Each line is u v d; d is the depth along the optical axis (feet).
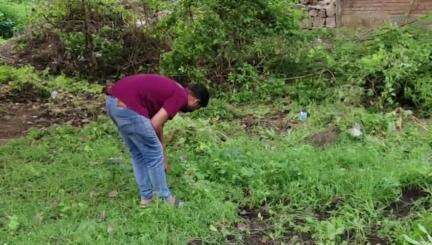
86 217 16.40
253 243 15.26
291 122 24.12
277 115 25.31
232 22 28.27
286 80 28.04
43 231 15.49
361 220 15.55
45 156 21.40
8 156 21.48
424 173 17.06
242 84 27.86
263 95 27.17
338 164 18.93
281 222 15.96
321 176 17.63
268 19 28.96
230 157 19.25
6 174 19.61
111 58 33.37
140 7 36.70
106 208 16.78
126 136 16.12
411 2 36.04
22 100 29.84
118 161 20.35
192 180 17.93
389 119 22.56
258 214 16.48
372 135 21.83
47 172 19.72
